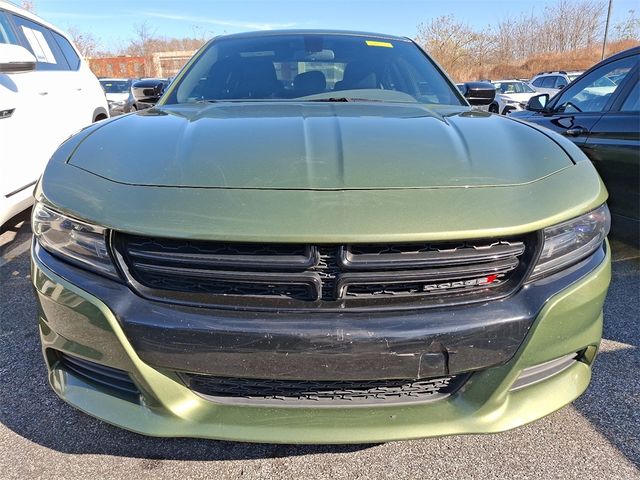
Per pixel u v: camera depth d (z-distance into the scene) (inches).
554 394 65.7
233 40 122.8
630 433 80.0
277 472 72.7
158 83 117.0
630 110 137.0
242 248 55.7
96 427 81.3
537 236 59.3
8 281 136.3
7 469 72.6
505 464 74.0
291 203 56.5
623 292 130.7
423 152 66.6
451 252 57.1
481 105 117.4
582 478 71.4
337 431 59.4
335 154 64.7
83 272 60.7
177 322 56.4
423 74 114.2
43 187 65.7
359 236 54.1
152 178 61.0
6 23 166.4
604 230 66.9
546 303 59.8
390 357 56.3
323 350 55.6
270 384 60.5
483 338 57.6
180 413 60.9
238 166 62.0
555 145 73.2
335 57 115.0
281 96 104.3
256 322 55.7
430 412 61.1
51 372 68.8
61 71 194.5
